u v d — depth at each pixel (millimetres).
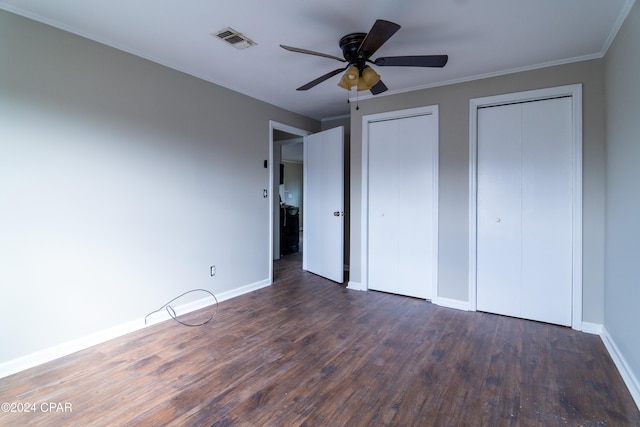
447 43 2570
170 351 2439
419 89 3574
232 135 3689
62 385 2010
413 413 1769
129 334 2725
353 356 2375
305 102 4219
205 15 2211
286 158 9992
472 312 3283
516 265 3148
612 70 2482
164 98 2990
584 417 1739
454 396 1917
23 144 2170
